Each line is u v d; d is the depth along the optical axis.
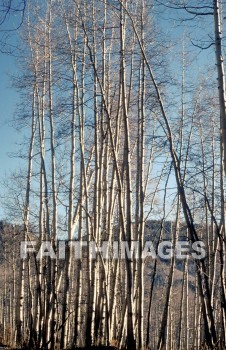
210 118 14.76
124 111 10.54
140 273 10.75
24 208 16.09
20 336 14.35
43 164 13.42
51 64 13.23
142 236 11.17
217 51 7.63
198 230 18.12
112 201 12.61
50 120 13.23
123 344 11.59
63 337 12.23
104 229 13.02
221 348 10.34
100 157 12.37
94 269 11.89
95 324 11.89
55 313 12.42
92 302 11.70
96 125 12.21
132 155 14.27
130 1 11.85
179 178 9.64
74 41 12.55
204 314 10.62
